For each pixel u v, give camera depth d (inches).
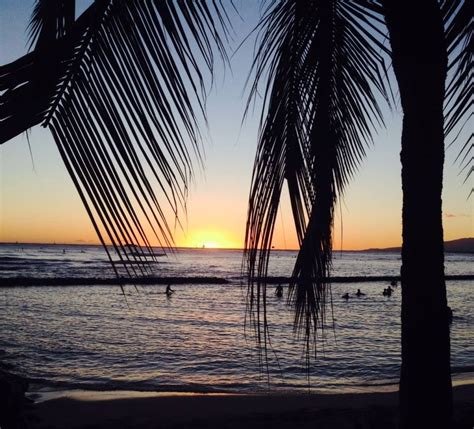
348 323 1076.5
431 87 96.7
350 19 100.3
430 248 97.3
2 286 1862.7
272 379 571.8
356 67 101.1
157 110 50.6
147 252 48.9
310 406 421.7
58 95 50.6
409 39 96.7
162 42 51.0
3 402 200.5
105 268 3034.0
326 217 79.8
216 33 54.6
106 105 50.3
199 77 52.5
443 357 96.8
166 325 1013.2
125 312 1222.9
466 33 98.0
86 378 565.9
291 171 79.2
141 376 580.4
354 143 99.8
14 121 48.3
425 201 97.3
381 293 1946.4
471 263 6210.6
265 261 72.3
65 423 381.7
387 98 105.0
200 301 1508.4
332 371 622.2
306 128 83.4
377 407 374.0
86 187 49.4
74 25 50.3
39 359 673.0
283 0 88.0
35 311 1221.1
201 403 438.0
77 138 50.1
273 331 906.1
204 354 714.8
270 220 73.7
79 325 996.6
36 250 7253.9
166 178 50.4
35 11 71.1
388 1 98.9
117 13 51.0
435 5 97.0
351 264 5423.2
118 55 50.7
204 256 7849.4
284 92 82.2
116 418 395.5
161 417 396.2
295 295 79.6
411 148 98.5
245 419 378.3
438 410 95.9
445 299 98.5
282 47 85.0
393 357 713.6
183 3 52.9
